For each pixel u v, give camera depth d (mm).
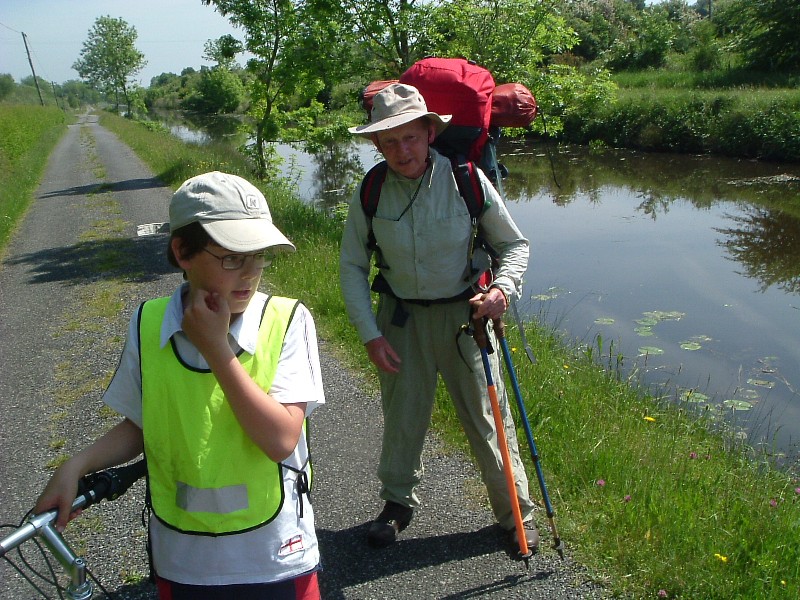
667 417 4375
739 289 7977
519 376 4176
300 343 1602
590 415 3818
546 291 8023
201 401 1500
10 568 2842
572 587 2555
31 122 30984
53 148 26469
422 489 3221
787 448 4430
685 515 2805
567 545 2766
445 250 2504
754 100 19156
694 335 6523
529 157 20953
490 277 2658
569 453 3328
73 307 6297
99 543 2943
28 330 5742
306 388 1567
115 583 2711
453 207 2482
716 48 28688
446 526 2957
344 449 3643
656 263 9133
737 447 4195
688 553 2592
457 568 2699
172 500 1551
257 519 1527
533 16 8656
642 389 4977
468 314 2609
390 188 2523
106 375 4703
